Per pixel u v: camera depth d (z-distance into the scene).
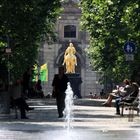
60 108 37.69
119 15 48.03
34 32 53.69
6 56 52.78
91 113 43.50
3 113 41.28
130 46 40.41
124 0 46.28
